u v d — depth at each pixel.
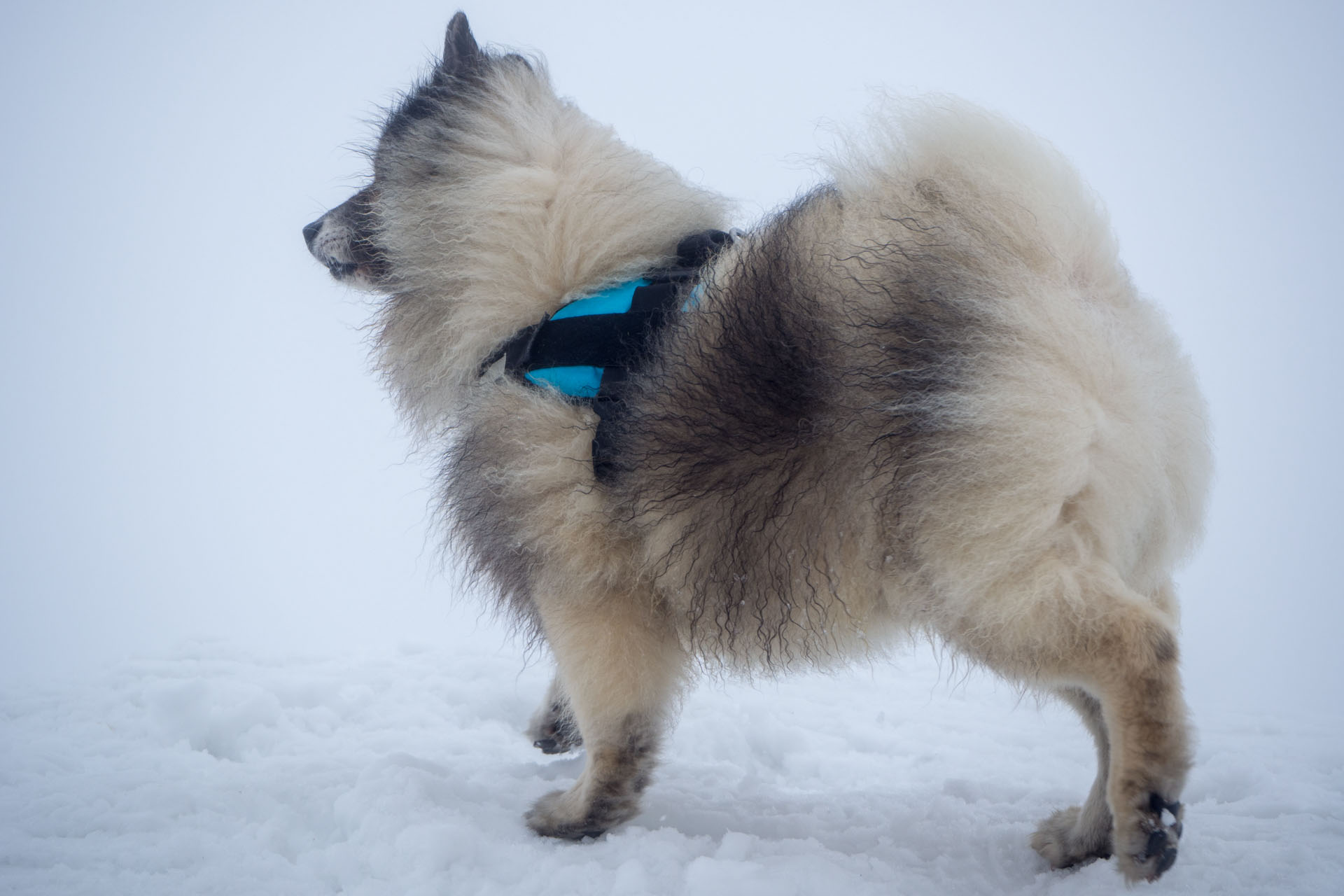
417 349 3.23
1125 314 2.43
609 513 2.65
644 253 3.00
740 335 2.45
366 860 2.47
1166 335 2.52
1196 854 2.62
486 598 3.26
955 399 2.20
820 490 2.39
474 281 3.01
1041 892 2.38
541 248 2.94
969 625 2.32
